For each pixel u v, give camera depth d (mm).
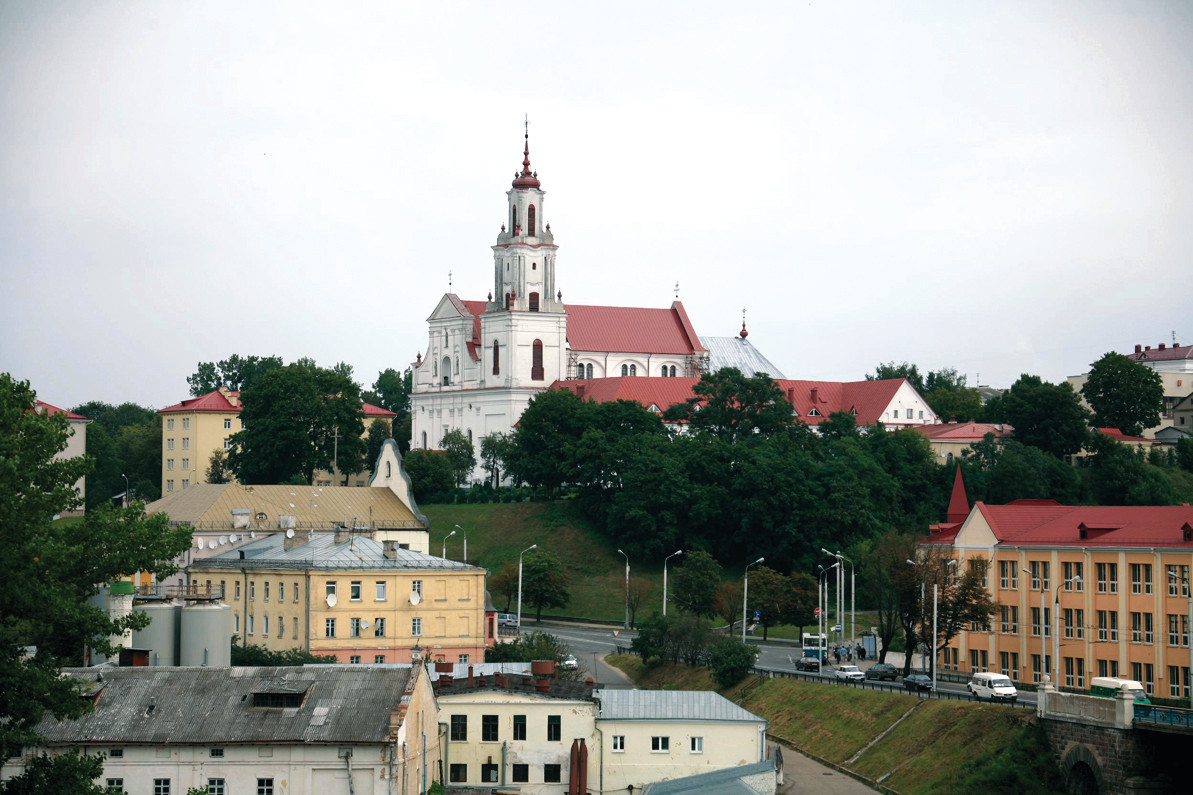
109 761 87438
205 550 176000
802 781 120812
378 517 188000
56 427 86438
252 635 147625
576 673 141750
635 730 112188
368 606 141750
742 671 155375
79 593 86188
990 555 154250
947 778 113062
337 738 87500
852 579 194875
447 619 143875
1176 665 131750
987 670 153250
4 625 80750
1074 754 107750
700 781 107688
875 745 125438
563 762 110562
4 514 79938
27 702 78625
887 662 169125
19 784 78000
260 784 87312
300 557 147250
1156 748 103250
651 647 167000
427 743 97625
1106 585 139750
